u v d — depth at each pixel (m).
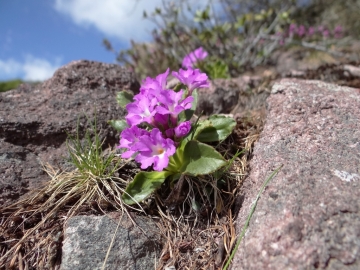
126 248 0.16
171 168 0.19
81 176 0.20
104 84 0.27
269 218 0.15
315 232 0.13
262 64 0.56
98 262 0.16
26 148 0.22
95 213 0.18
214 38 0.49
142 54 0.60
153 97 0.19
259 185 0.17
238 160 0.21
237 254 0.15
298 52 0.64
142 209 0.18
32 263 0.17
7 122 0.22
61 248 0.17
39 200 0.19
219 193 0.19
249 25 0.59
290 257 0.13
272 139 0.20
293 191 0.15
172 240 0.18
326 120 0.20
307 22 0.93
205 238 0.18
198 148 0.19
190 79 0.21
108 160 0.20
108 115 0.24
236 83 0.34
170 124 0.20
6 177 0.20
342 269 0.12
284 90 0.23
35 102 0.25
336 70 0.35
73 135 0.23
